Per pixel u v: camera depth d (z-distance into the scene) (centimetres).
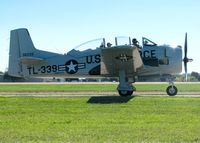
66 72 2530
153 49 2394
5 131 1115
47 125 1223
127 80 2403
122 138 1005
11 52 2655
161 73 2409
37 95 2516
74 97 2214
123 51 2138
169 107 1678
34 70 2600
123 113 1506
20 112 1556
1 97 2220
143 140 979
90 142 957
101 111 1572
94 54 2467
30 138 1012
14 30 2655
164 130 1117
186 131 1097
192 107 1672
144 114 1474
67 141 970
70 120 1330
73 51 2522
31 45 2625
